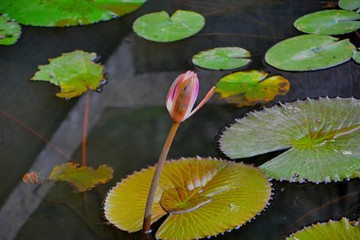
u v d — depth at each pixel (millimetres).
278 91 3064
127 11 3365
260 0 3383
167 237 2857
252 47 3199
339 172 2918
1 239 2887
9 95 3115
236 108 3041
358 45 3158
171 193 2902
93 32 3295
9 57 3223
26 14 3355
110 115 3061
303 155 2943
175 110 2266
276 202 2898
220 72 3133
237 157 2955
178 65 3166
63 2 3391
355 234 2848
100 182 2941
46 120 3057
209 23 3303
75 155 2990
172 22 3305
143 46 3234
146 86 3119
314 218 2877
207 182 2916
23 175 2963
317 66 3111
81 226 2889
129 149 2992
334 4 3316
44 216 2906
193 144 2986
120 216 2885
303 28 3232
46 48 3244
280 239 2859
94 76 3148
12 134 3031
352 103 3010
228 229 2861
